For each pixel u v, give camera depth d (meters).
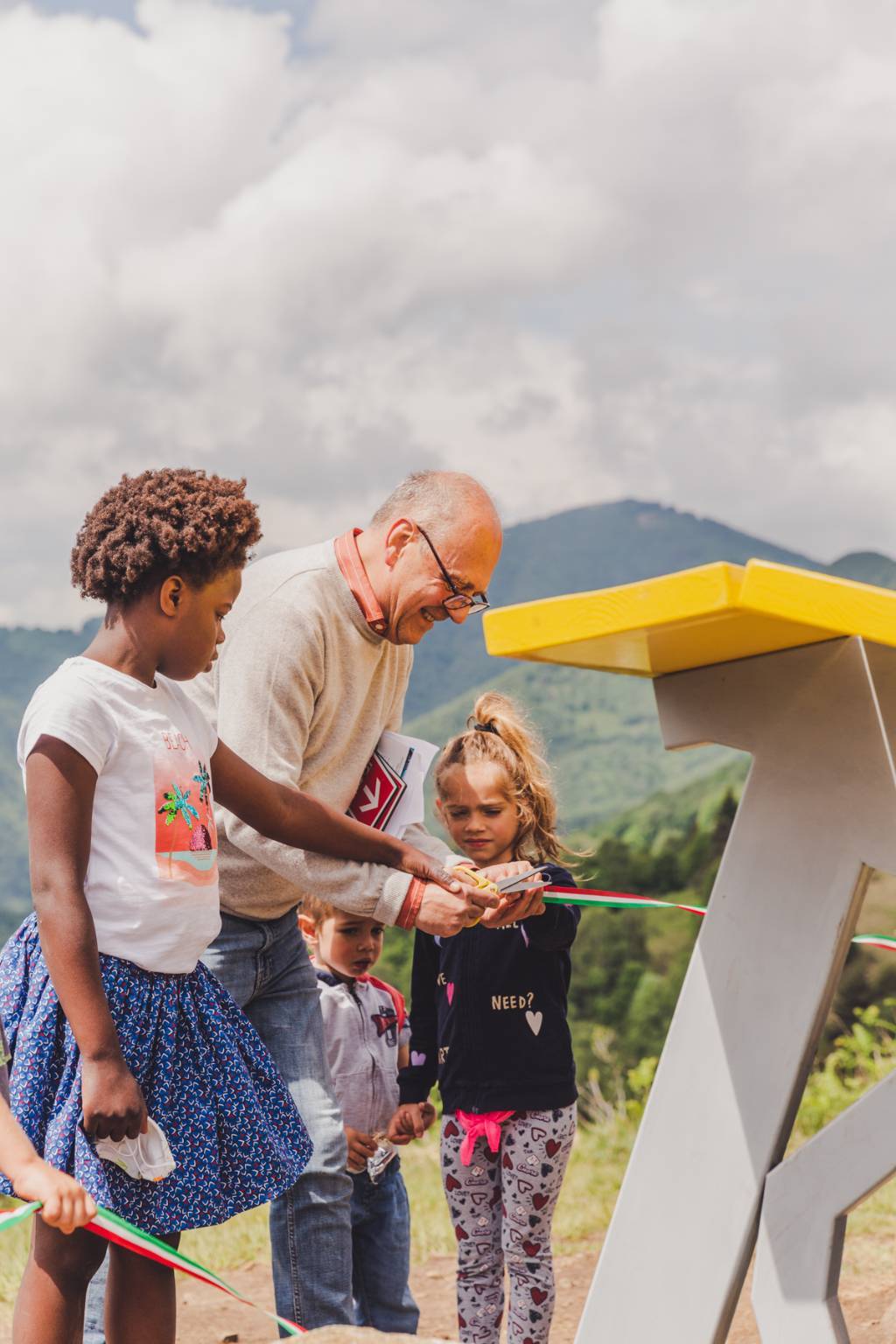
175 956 2.26
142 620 2.30
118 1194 2.11
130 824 2.22
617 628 1.71
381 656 3.06
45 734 2.14
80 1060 2.10
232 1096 2.29
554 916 3.11
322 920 3.63
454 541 2.92
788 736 1.86
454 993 3.19
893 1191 4.69
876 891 16.70
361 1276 3.40
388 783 3.11
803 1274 1.77
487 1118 3.12
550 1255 3.13
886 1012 8.70
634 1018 24.42
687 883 28.48
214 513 2.31
